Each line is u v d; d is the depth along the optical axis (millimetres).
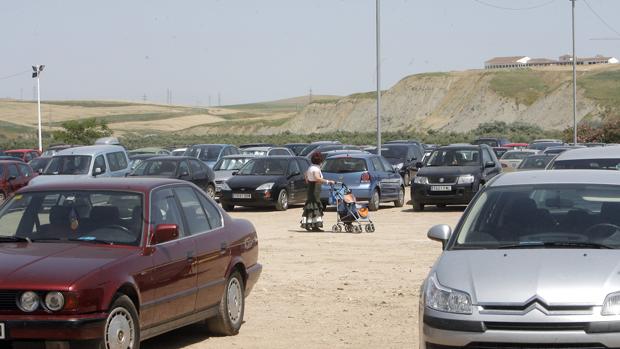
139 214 23500
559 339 18094
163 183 25094
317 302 32000
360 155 72500
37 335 20094
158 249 23000
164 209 24391
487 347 18516
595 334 18047
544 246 20969
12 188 81625
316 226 56781
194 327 27922
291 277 37500
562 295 18453
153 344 25516
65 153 74875
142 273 22031
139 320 21938
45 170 73875
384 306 31062
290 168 76188
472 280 19359
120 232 23141
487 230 22094
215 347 25125
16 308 20219
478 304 18750
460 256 20750
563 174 24328
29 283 20219
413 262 41750
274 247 47906
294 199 76000
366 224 55906
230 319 26531
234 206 75562
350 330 27344
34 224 23859
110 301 20781
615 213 22188
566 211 22500
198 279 24609
